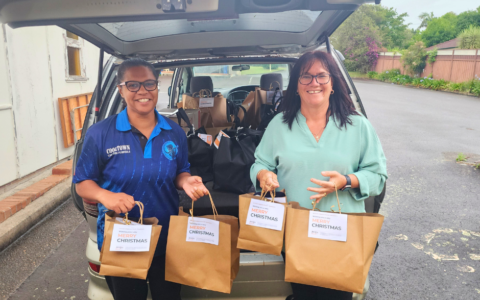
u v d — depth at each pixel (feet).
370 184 5.15
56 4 3.97
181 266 5.15
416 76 71.46
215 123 9.46
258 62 9.72
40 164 16.16
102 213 5.41
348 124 5.30
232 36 7.37
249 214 4.93
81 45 20.12
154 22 6.55
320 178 5.30
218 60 9.64
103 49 6.84
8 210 11.60
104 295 6.18
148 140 5.23
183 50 7.86
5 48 13.92
